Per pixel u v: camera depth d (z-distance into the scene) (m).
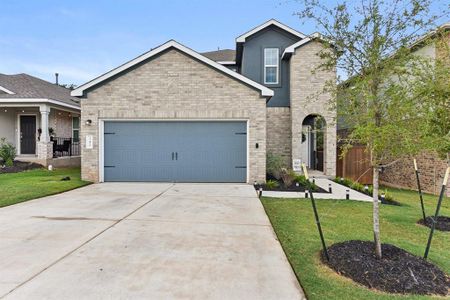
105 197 8.20
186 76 10.92
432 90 4.40
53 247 4.34
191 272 3.61
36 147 15.99
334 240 5.03
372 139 3.94
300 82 13.39
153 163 11.13
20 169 13.41
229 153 11.09
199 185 10.55
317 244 4.81
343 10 4.23
